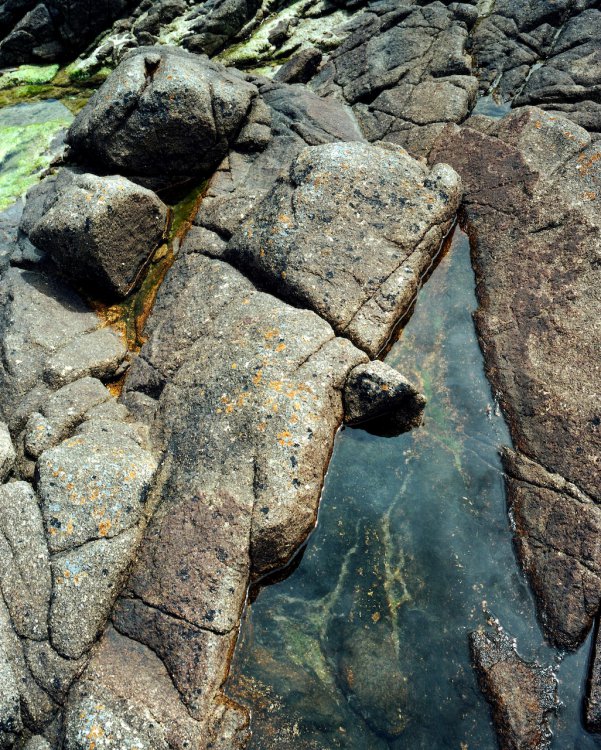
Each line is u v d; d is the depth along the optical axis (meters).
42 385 2.45
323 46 3.68
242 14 3.90
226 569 1.98
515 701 1.86
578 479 2.09
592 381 2.22
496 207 2.66
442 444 2.27
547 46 3.18
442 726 1.87
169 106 2.89
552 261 2.48
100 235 2.62
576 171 2.62
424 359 2.44
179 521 2.05
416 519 2.16
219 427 2.17
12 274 2.78
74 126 3.11
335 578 2.09
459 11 3.34
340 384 2.28
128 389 2.46
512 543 2.08
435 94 3.08
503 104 3.08
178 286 2.63
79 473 2.09
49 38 4.29
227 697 1.93
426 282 2.61
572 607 1.94
